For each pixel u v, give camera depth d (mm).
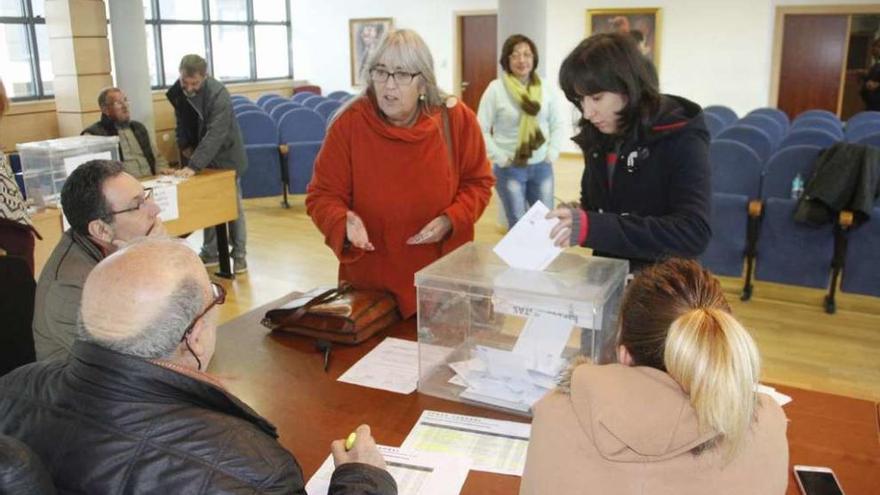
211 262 4883
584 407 932
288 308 1812
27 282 1938
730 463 881
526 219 1563
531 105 4215
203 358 1051
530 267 1513
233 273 4668
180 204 3795
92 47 6574
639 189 1708
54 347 1677
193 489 911
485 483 1214
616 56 1569
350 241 1895
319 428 1391
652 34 9211
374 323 1817
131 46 6598
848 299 4109
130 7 6516
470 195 2049
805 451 1295
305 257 5062
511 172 4359
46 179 3162
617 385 930
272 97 9062
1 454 822
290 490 964
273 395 1520
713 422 846
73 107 6621
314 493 1192
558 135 4438
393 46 1849
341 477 1070
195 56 4176
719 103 9133
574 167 8797
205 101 4211
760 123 6035
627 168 1711
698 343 854
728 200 3932
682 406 883
